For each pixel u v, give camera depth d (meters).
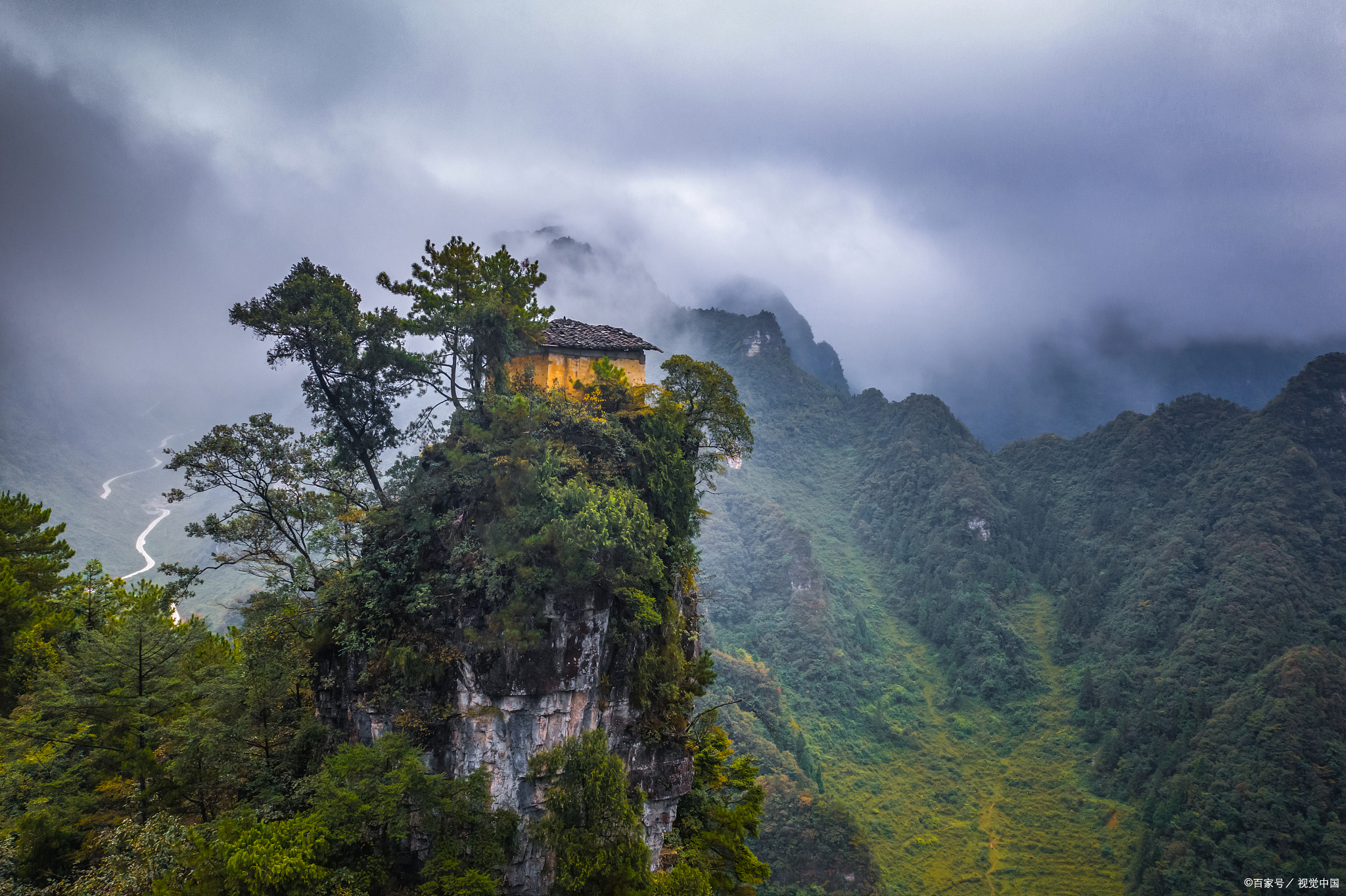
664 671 33.09
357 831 26.42
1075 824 131.25
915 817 138.88
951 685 177.62
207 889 23.59
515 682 29.00
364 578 31.09
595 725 30.58
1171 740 133.88
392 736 28.08
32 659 36.78
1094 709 156.38
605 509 29.41
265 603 35.00
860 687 173.00
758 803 37.41
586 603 29.77
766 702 150.50
